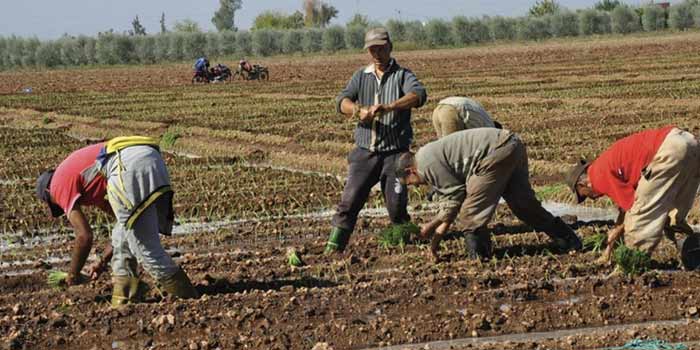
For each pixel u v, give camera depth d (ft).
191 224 39.32
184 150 63.00
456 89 96.63
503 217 37.04
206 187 46.21
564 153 50.65
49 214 41.22
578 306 25.66
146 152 26.55
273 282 29.30
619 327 24.80
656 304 25.81
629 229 27.94
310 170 52.37
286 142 60.75
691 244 28.63
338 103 32.12
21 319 26.08
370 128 31.86
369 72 31.96
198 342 24.09
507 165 29.45
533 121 66.08
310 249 33.32
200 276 30.22
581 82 96.78
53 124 81.15
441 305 26.50
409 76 31.53
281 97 96.73
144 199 26.27
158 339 24.82
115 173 26.32
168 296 27.27
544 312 25.39
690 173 27.61
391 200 32.63
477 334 24.45
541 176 46.19
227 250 34.68
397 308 26.43
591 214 38.32
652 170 27.43
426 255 31.35
